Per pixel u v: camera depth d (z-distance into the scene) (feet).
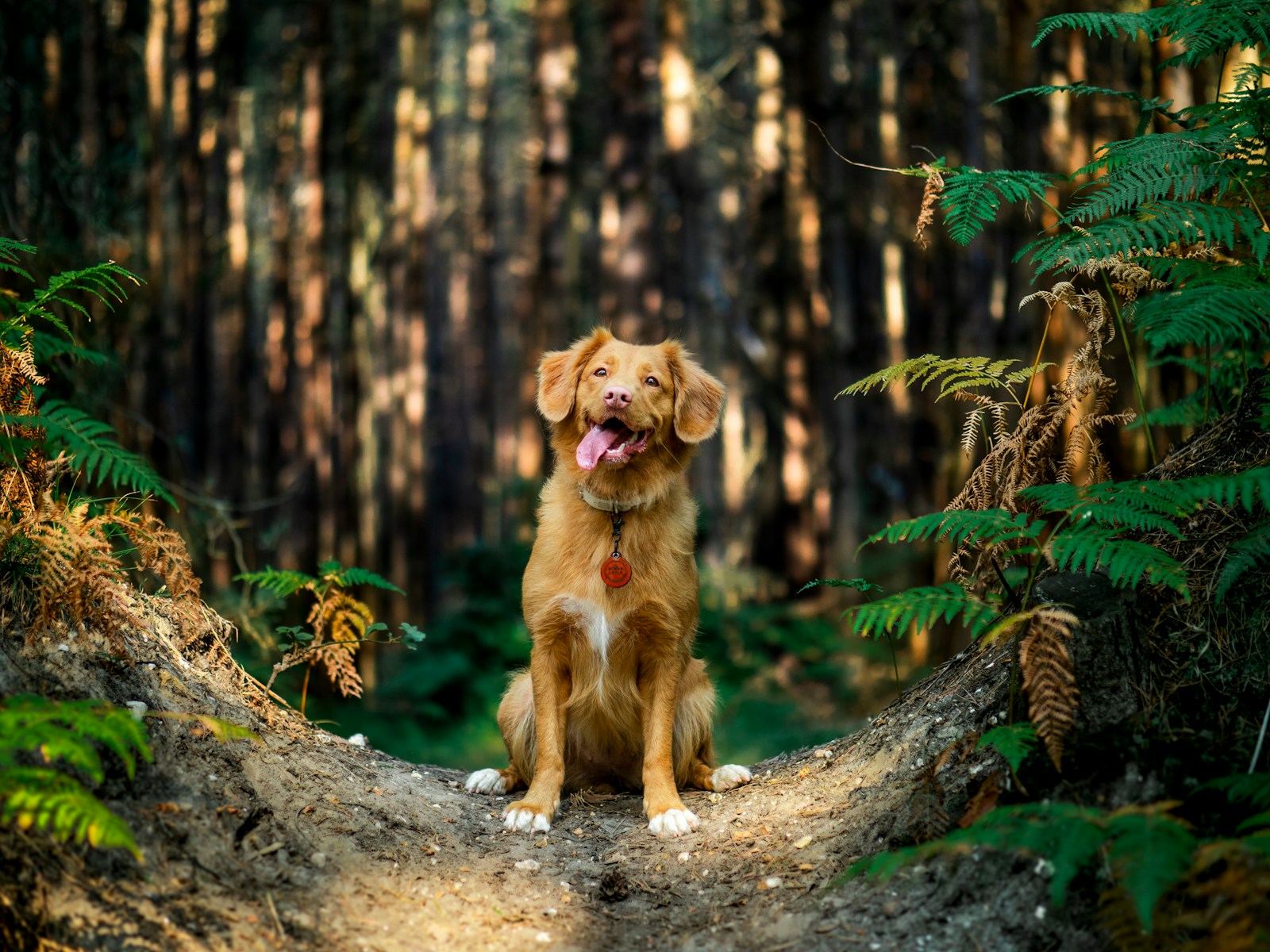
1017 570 12.04
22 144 22.31
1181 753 9.08
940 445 44.21
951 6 49.26
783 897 9.82
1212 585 10.11
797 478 49.44
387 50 64.69
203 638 12.35
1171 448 12.19
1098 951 8.27
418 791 12.34
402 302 59.62
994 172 11.14
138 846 8.72
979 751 10.18
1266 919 6.98
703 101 60.54
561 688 13.15
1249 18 11.23
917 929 8.88
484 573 37.86
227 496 53.06
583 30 58.54
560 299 51.03
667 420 13.21
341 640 13.37
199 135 47.93
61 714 7.91
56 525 10.28
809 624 40.70
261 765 10.78
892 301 51.75
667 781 12.56
